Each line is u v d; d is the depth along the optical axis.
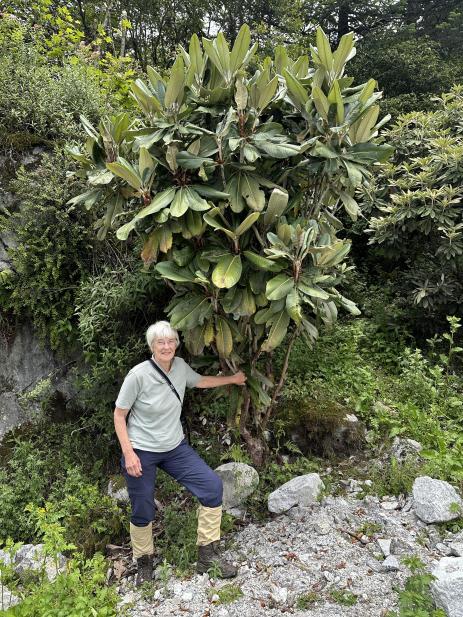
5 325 4.16
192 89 2.58
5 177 4.22
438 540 2.56
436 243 4.79
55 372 4.07
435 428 3.35
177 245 2.75
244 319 2.85
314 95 2.43
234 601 2.32
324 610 2.18
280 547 2.65
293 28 11.84
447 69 11.02
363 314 5.35
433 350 4.68
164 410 2.54
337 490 3.07
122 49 7.82
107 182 2.63
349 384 3.97
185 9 11.31
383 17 14.43
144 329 3.79
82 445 3.78
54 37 6.10
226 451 3.51
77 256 4.00
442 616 1.90
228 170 2.64
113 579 2.78
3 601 2.49
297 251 2.46
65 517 3.16
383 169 5.00
